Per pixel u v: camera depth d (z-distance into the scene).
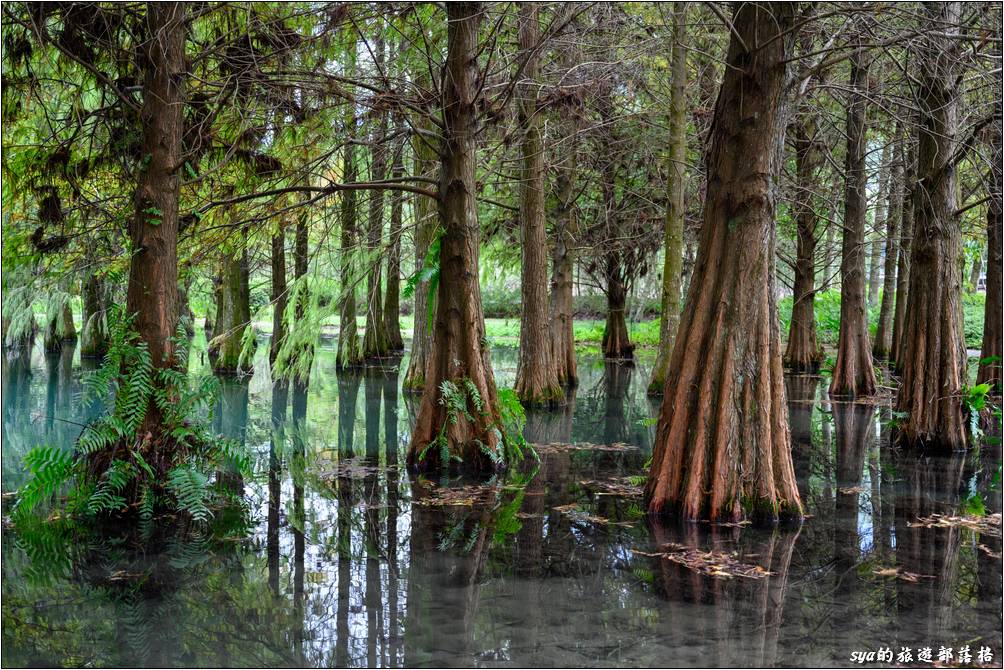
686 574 5.94
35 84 8.70
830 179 18.66
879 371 21.86
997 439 11.92
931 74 9.80
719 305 7.42
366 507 7.96
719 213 7.49
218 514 7.64
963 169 15.38
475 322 9.82
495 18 11.93
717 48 15.45
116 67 9.02
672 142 14.84
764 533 7.02
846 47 7.79
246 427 13.00
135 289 7.74
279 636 4.79
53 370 21.11
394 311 26.33
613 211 19.66
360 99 9.80
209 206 9.28
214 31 9.41
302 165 11.28
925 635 4.79
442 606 5.29
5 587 5.62
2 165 8.88
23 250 9.42
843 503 8.12
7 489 8.45
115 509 7.55
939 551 6.52
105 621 5.03
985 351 14.99
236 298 20.34
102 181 9.77
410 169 16.00
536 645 4.65
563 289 18.73
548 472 9.66
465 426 9.78
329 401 16.27
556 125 16.00
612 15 13.39
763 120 7.26
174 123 7.86
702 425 7.45
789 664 4.35
